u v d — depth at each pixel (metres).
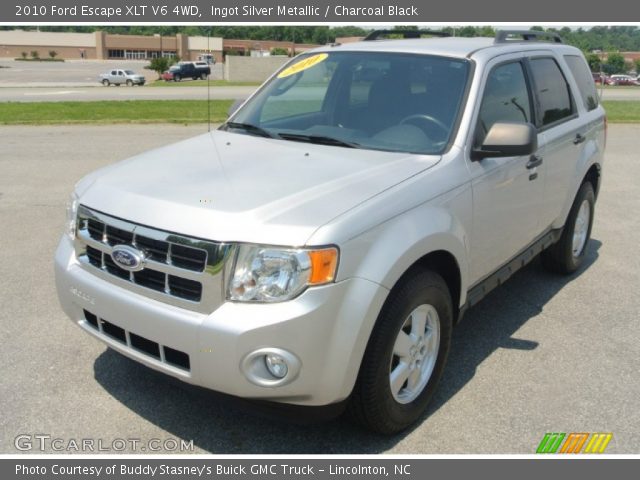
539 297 5.25
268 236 2.76
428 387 3.49
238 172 3.36
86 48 110.12
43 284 5.27
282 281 2.74
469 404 3.67
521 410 3.62
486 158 3.77
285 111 4.38
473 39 4.89
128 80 49.84
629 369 4.09
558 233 5.27
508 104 4.27
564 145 4.92
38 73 70.81
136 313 2.97
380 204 3.05
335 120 4.12
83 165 10.35
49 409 3.52
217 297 2.79
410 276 3.16
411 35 5.40
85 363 4.00
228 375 2.79
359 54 4.45
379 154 3.68
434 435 3.39
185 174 3.37
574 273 5.85
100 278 3.20
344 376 2.87
